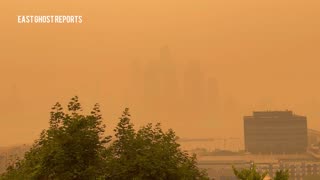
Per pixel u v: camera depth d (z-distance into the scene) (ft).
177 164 173.06
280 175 137.39
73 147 155.84
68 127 161.48
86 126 163.84
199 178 178.60
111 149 172.96
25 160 174.19
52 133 161.58
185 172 166.30
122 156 167.73
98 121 171.63
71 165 153.17
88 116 166.91
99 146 164.14
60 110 171.12
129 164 160.45
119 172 159.33
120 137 176.65
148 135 183.11
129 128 179.93
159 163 160.86
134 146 171.63
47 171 152.05
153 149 169.99
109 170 160.35
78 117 164.96
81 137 159.22
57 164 151.84
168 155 170.50
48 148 156.25
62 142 155.53
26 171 160.35
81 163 154.61
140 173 157.17
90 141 160.76
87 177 151.94
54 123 169.68
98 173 156.25
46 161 152.87
